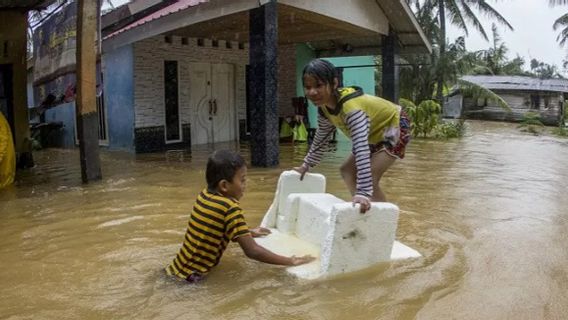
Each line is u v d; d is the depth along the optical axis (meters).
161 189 7.70
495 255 4.45
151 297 3.55
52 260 4.44
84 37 8.12
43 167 10.59
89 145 8.46
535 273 4.00
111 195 7.31
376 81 28.41
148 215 6.05
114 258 4.45
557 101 29.95
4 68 10.16
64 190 7.80
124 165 10.42
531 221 5.68
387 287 3.69
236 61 15.09
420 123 18.36
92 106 8.41
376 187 4.59
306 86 4.18
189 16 9.83
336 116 4.29
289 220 4.77
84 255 4.56
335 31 13.76
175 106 13.50
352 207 3.89
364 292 3.60
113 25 12.41
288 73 16.25
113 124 13.14
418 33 14.52
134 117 12.55
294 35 14.34
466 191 7.51
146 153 12.56
